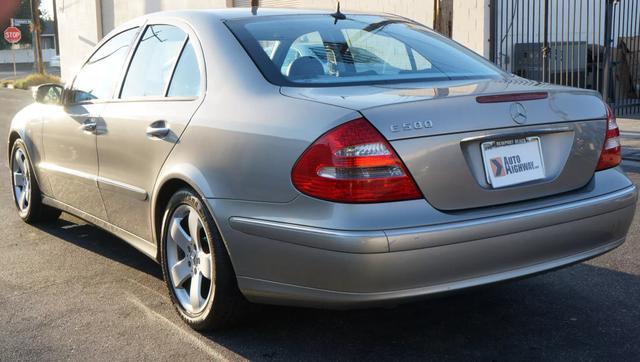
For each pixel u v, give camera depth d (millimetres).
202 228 3373
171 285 3666
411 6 13578
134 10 22312
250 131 3057
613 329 3455
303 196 2791
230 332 3496
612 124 3371
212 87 3428
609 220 3189
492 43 12188
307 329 3529
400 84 3281
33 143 5219
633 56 12906
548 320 3588
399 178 2717
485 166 2900
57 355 3268
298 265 2832
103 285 4215
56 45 43969
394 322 3611
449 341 3373
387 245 2635
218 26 3654
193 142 3354
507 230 2842
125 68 4219
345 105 2848
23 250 4953
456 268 2771
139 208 3887
